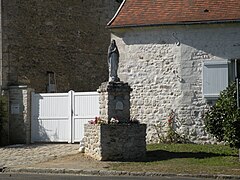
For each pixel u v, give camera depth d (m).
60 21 22.91
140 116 19.44
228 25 18.47
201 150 17.09
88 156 16.31
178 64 19.02
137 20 19.44
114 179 12.51
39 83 21.92
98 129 15.70
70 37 23.22
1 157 16.80
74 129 19.62
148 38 19.39
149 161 15.44
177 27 18.94
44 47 22.22
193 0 19.56
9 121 20.36
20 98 20.30
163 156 16.17
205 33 18.78
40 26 22.14
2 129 19.94
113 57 16.58
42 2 22.27
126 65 19.59
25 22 21.56
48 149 18.09
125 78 19.59
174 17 19.06
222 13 18.70
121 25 19.39
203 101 18.77
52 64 22.47
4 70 20.47
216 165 14.55
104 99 16.23
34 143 20.03
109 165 14.78
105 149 15.60
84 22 23.78
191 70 18.89
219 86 18.50
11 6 21.03
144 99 19.41
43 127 20.08
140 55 19.45
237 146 15.27
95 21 24.14
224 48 18.58
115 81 16.47
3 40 20.59
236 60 18.48
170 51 19.11
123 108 16.31
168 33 19.16
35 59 21.83
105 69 24.20
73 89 23.16
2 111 19.67
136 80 19.50
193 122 18.84
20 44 21.27
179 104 19.00
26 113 20.14
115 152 15.66
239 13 18.50
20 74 21.14
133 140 15.94
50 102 20.05
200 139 18.73
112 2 24.30
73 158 16.12
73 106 19.69
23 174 13.94
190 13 19.05
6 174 14.01
